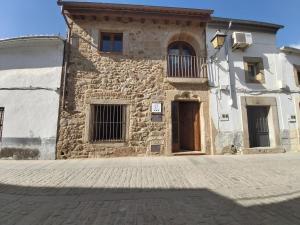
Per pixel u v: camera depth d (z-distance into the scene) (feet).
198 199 11.64
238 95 28.40
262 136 29.14
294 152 28.27
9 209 10.44
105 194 12.52
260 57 29.91
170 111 26.71
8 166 20.16
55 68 25.88
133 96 26.40
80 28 26.91
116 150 25.18
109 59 26.78
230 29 29.73
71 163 21.50
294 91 30.17
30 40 25.80
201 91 27.66
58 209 10.37
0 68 25.98
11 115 24.94
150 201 11.37
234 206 10.66
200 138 27.61
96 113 25.79
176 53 29.35
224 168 18.93
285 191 12.91
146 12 27.35
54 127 24.73
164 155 25.73
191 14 27.96
